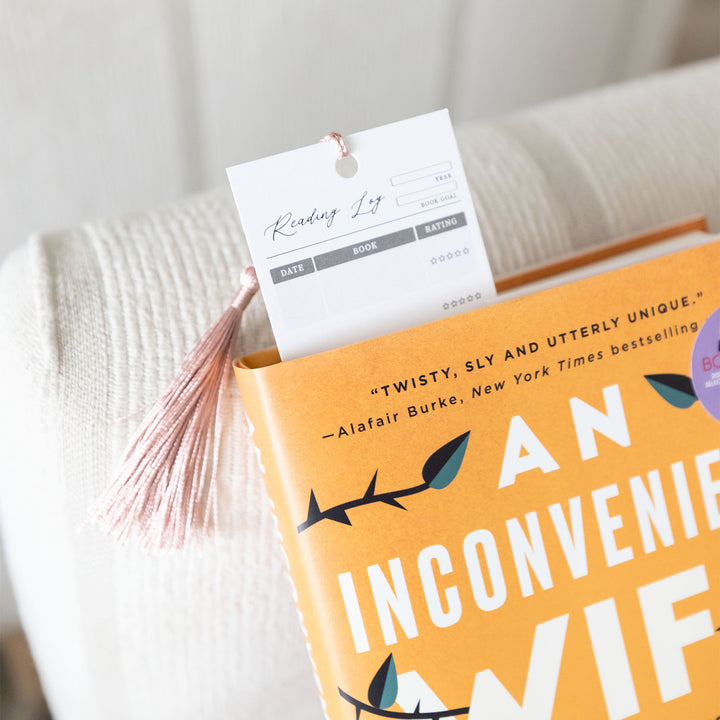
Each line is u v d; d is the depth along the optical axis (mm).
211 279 381
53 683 493
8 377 363
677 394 364
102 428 354
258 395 319
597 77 872
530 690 359
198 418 344
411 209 338
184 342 367
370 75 695
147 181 650
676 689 381
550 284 362
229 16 597
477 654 351
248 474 384
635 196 454
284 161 321
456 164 341
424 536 339
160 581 395
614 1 809
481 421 340
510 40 765
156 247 388
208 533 380
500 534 348
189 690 448
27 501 381
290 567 348
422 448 334
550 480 352
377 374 325
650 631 373
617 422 357
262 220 321
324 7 629
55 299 362
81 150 607
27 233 629
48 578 398
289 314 330
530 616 355
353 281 335
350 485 329
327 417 323
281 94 660
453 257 346
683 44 992
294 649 456
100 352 356
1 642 762
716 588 381
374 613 339
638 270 350
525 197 436
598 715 371
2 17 523
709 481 374
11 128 573
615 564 364
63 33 547
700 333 362
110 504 345
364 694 345
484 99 799
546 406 347
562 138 463
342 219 330
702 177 467
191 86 619
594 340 348
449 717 353
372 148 331
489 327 334
